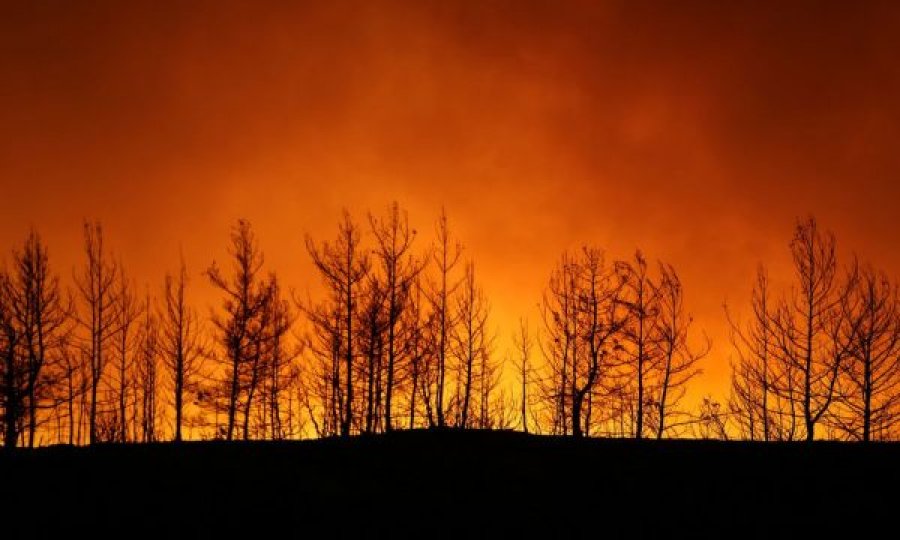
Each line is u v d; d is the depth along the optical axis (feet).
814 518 60.29
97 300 99.45
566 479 69.77
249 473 70.49
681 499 64.80
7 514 60.70
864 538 56.90
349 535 58.80
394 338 95.91
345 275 97.35
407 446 79.30
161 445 79.56
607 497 65.67
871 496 63.52
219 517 61.26
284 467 72.28
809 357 90.79
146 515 61.21
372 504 64.39
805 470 69.62
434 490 67.41
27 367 93.56
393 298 96.84
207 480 68.54
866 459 71.82
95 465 71.87
